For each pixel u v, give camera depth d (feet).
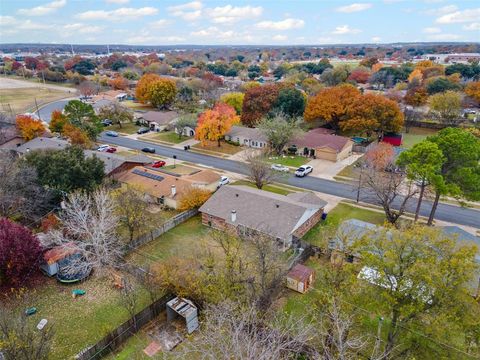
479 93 332.39
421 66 567.18
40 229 130.11
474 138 129.80
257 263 90.17
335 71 484.74
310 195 142.72
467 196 123.75
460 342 70.79
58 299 97.76
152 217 134.31
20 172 132.87
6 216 131.64
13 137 222.28
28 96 428.56
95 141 243.40
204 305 84.89
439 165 120.06
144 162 185.98
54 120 234.58
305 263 110.93
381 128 241.35
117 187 160.25
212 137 227.61
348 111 244.83
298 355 70.54
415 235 69.41
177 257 102.27
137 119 300.20
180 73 654.53
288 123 229.86
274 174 175.22
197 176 162.40
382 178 137.49
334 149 209.46
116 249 107.45
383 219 139.23
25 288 100.78
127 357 78.38
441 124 283.38
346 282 76.89
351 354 67.67
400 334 69.82
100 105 336.29
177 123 263.49
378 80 508.94
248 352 56.18
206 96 389.60
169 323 87.81
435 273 62.85
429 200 156.35
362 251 75.10
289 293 97.50
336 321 59.52
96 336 85.15
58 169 135.74
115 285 102.73
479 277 83.61
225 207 132.46
